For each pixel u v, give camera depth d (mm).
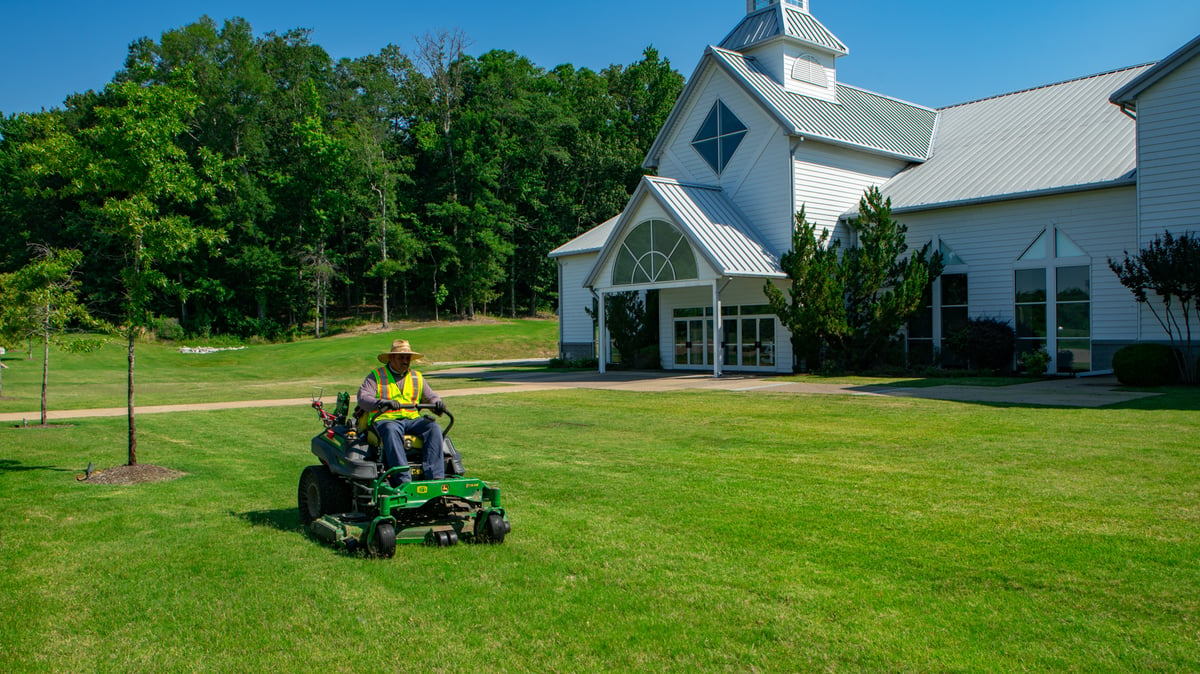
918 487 9039
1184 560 6234
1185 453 10578
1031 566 6168
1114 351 23516
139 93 11047
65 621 5488
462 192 75375
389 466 7188
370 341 56188
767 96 28938
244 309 74250
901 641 4840
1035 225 25172
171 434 15500
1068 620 5121
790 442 12562
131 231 11031
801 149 28641
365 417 7684
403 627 5230
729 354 31484
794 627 5082
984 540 6879
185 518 8453
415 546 7070
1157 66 20688
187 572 6496
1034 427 13266
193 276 68312
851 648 4758
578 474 10273
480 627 5199
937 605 5418
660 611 5402
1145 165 21328
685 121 32250
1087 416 14266
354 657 4789
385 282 70688
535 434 14125
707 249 26266
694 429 14391
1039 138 28922
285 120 75250
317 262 69312
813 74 32125
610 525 7660
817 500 8516
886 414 15555
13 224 66875
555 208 78250
